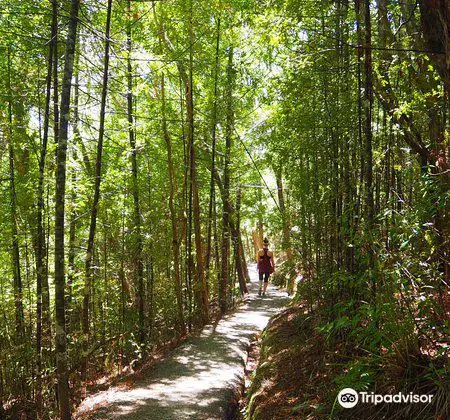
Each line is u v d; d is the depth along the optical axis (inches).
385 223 144.5
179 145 410.6
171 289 386.0
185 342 327.9
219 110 386.6
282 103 230.8
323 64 186.1
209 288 452.4
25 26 258.2
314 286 229.6
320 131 203.3
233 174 505.4
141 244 316.2
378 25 189.6
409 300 130.9
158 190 383.2
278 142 270.2
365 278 140.9
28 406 251.8
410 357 124.3
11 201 273.7
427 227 133.7
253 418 168.9
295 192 246.5
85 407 220.7
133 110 348.5
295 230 259.4
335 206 201.8
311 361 190.9
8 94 266.1
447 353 119.6
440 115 185.2
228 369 260.4
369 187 152.8
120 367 314.5
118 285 318.3
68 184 257.4
